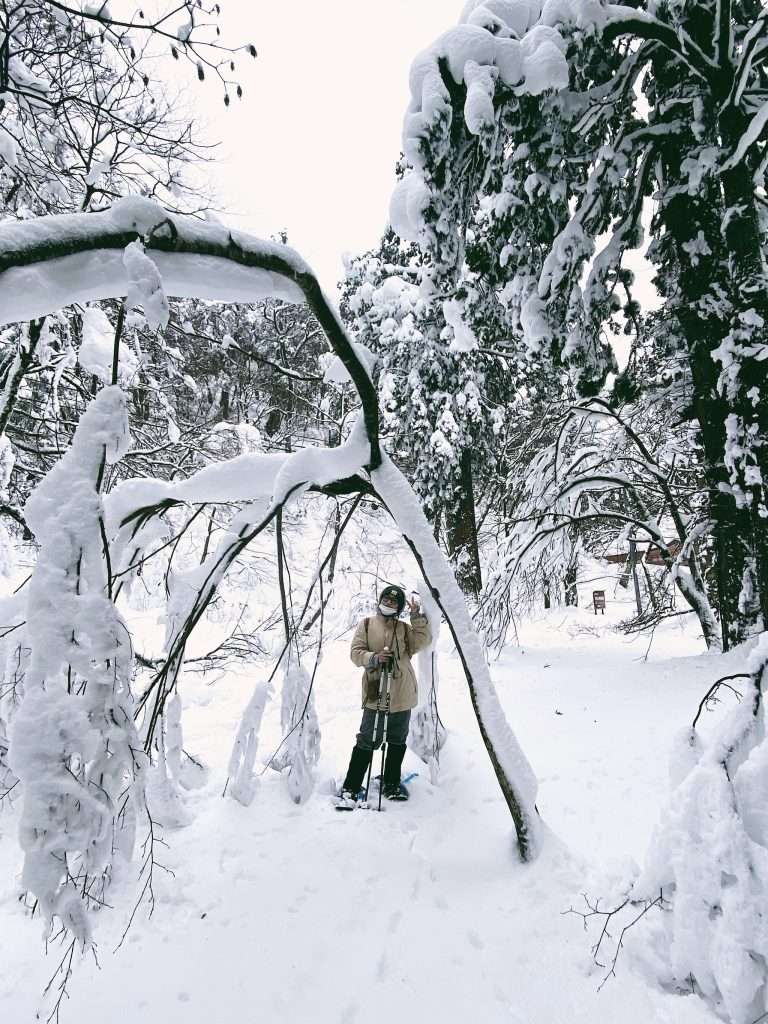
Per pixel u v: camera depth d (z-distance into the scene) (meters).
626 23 4.72
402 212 4.45
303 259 2.46
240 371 9.80
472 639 3.36
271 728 5.73
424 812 3.99
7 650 3.17
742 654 6.30
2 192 4.89
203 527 12.93
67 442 6.66
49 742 1.77
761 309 5.35
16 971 2.65
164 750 3.78
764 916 1.94
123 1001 2.46
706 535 7.39
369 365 3.01
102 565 2.00
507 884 3.11
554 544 9.34
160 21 2.89
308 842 3.56
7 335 5.53
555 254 5.17
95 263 1.98
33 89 4.16
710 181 5.47
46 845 1.75
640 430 9.23
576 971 2.44
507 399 14.67
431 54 4.21
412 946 2.69
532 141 4.81
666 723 5.12
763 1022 1.94
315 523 15.88
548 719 5.74
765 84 5.51
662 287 7.29
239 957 2.67
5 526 7.80
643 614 9.58
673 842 2.23
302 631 4.40
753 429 5.51
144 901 3.06
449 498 13.85
